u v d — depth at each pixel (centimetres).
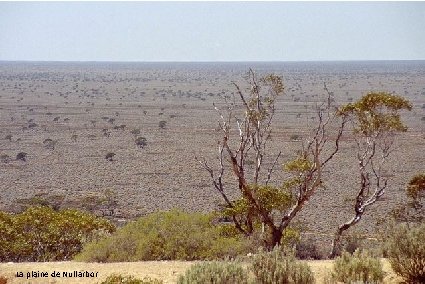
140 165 12500
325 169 11338
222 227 3042
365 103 4012
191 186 10244
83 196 9206
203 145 15075
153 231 2662
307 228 6366
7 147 14775
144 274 1981
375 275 1675
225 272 1541
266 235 3275
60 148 14812
